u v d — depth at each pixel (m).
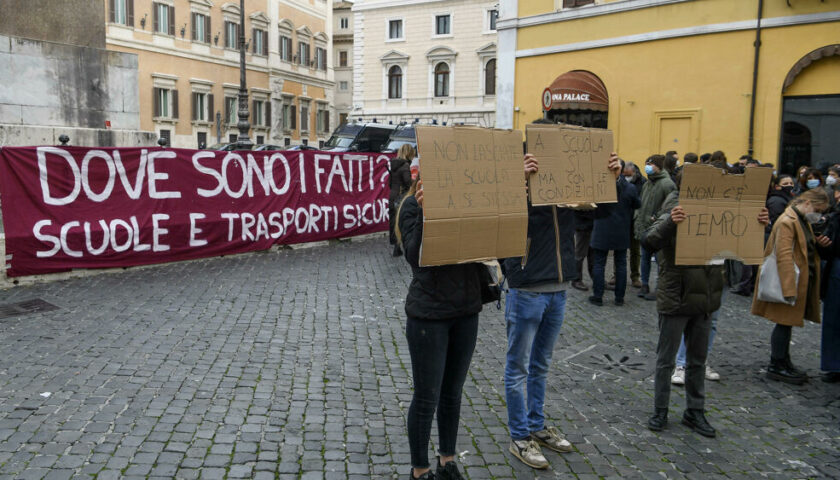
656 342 6.38
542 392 3.96
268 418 4.14
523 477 3.59
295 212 10.76
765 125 12.54
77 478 3.28
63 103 9.70
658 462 3.86
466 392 4.84
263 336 5.87
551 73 15.97
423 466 3.26
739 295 8.77
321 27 51.81
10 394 4.26
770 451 4.06
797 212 5.28
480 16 42.31
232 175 9.53
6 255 7.09
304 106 49.91
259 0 43.94
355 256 10.41
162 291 7.30
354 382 4.88
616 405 4.76
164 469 3.43
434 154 3.05
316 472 3.51
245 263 9.26
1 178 7.00
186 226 8.89
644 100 14.22
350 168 11.91
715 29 12.93
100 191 7.90
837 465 3.89
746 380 5.40
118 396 4.33
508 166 3.36
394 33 45.19
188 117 39.03
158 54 36.78
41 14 9.65
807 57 11.83
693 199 4.10
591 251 9.03
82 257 7.75
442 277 3.13
